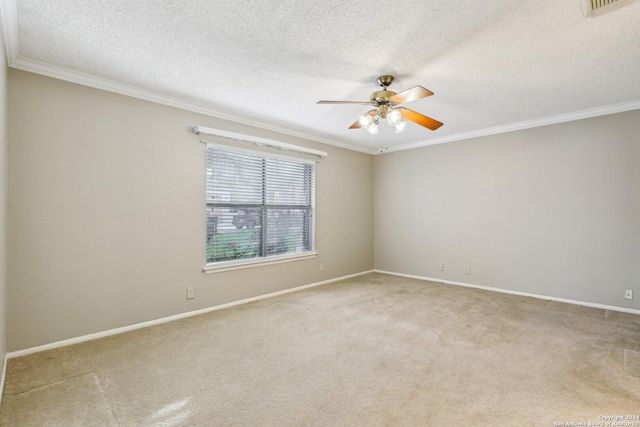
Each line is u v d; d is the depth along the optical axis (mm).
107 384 1999
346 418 1673
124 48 2244
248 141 3818
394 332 2863
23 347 2396
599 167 3590
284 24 1955
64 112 2588
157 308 3102
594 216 3627
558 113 3719
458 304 3734
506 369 2178
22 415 1687
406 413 1710
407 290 4418
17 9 1790
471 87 2920
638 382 1996
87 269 2697
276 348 2533
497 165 4355
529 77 2705
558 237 3873
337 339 2711
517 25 1953
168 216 3186
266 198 4133
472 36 2078
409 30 2012
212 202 3570
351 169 5379
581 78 2729
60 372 2143
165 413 1719
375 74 2641
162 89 2969
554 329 2914
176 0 1727
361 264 5570
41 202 2480
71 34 2064
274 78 2727
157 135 3115
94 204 2734
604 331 2861
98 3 1751
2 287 1963
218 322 3129
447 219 4871
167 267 3174
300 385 1995
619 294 3471
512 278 4234
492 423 1620
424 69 2553
